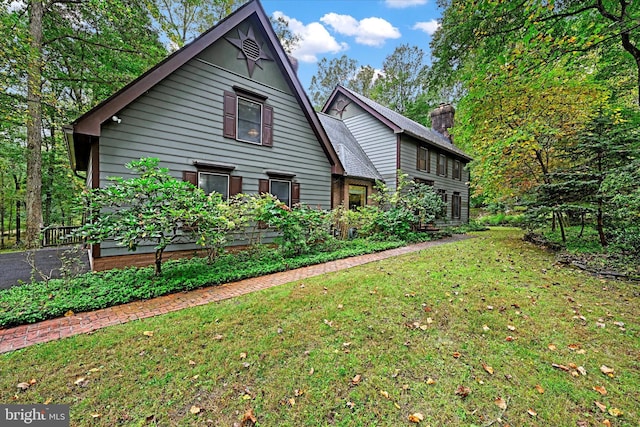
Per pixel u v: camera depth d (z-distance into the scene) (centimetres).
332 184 1005
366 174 1163
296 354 257
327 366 239
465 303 375
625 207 552
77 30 1030
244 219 594
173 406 195
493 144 878
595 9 564
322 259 638
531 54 602
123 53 1123
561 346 274
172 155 622
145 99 586
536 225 897
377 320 325
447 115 1873
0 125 993
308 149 920
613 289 432
